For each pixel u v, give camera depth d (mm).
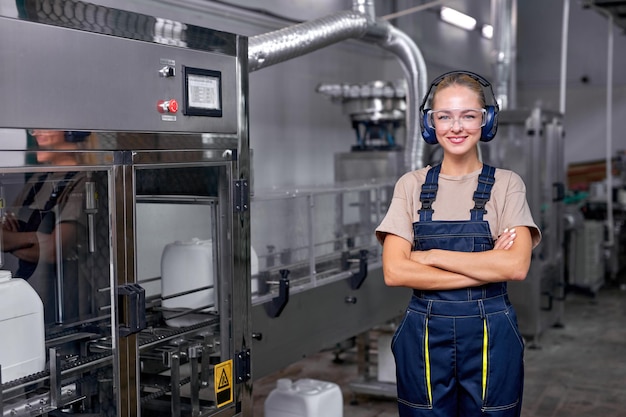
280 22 5012
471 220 1876
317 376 4652
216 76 2070
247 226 2246
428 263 1848
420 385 1909
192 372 2098
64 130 1606
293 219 2910
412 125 4145
